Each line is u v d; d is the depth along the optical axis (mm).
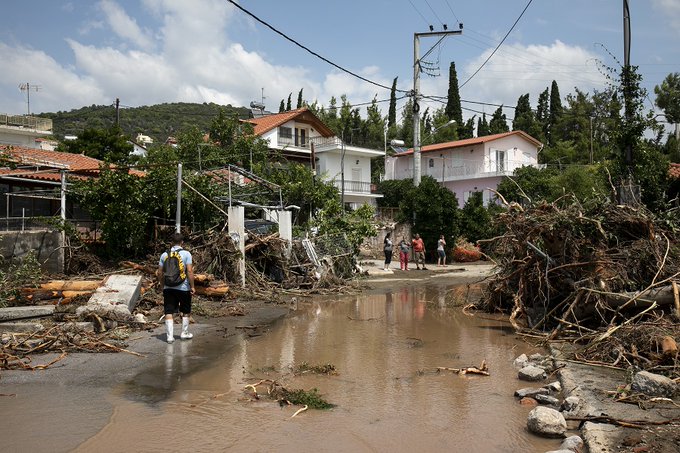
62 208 15406
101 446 4633
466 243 33062
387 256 24594
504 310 12516
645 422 5020
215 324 10664
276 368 7449
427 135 68688
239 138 31922
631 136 15234
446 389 6547
